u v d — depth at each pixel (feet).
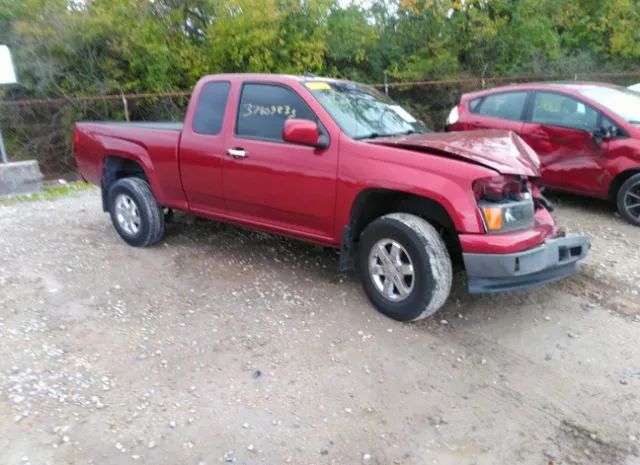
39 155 39.73
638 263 18.70
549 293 16.61
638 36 60.08
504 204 13.21
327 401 11.67
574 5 59.67
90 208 26.17
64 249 19.70
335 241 15.40
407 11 51.11
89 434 10.51
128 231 19.94
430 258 13.38
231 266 18.22
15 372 12.30
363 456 10.21
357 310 15.24
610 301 16.19
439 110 50.72
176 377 12.38
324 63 48.24
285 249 19.67
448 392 12.05
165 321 14.78
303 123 14.35
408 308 14.02
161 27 42.09
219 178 17.19
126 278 17.25
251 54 44.11
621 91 25.23
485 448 10.48
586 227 22.53
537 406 11.67
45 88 39.91
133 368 12.67
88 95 40.11
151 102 42.09
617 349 13.76
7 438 10.29
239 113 16.92
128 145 19.51
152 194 19.42
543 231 13.98
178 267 18.12
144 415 11.11
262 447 10.35
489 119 26.55
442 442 10.61
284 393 11.89
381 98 18.03
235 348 13.55
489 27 51.70
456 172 13.12
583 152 23.47
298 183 15.46
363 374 12.56
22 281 16.85
